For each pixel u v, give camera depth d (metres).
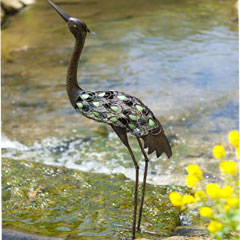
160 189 8.05
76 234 6.45
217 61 16.09
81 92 6.02
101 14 23.38
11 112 12.11
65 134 10.79
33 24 21.30
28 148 10.00
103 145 10.27
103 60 16.47
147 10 24.20
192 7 24.64
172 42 18.45
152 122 5.89
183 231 6.55
